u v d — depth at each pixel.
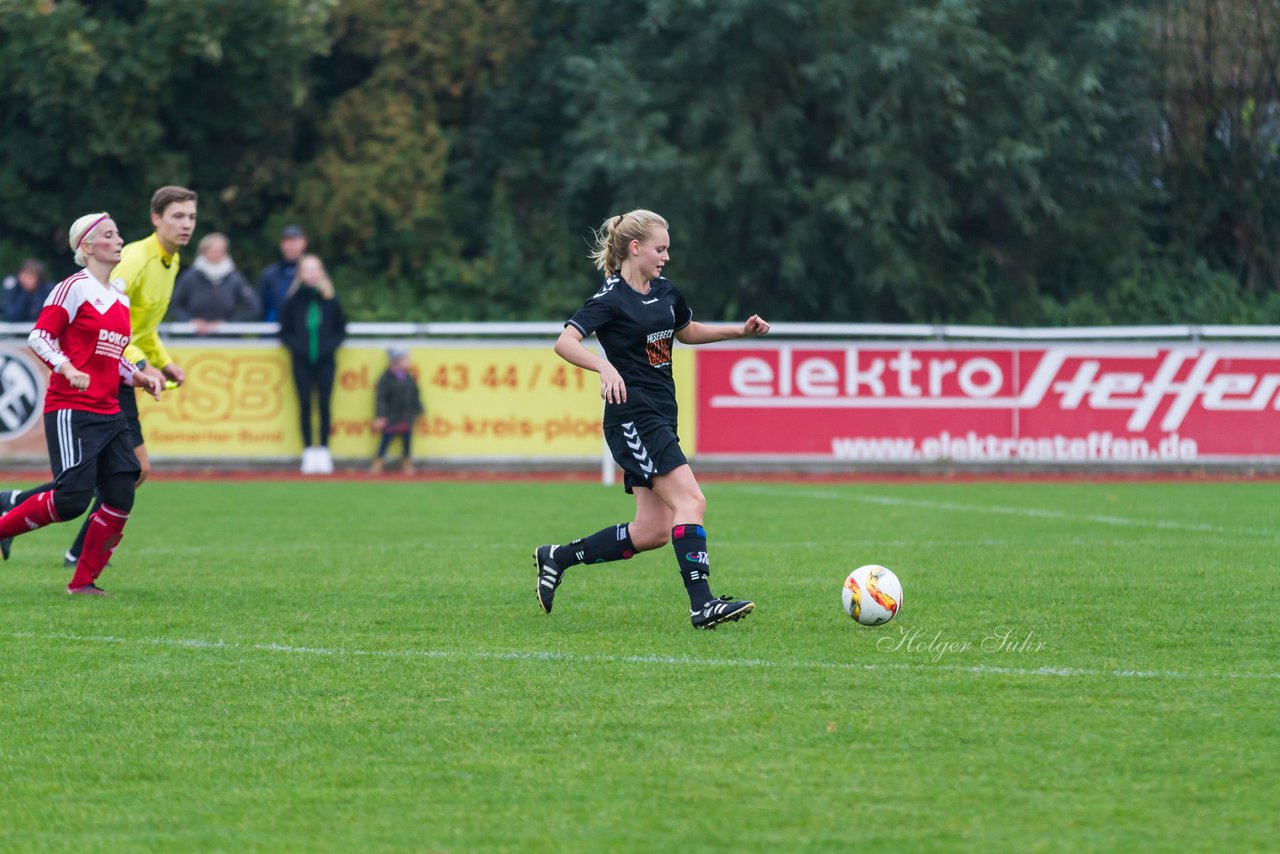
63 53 89.31
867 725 19.78
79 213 97.38
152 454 66.69
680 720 20.11
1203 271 101.94
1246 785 17.12
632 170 92.25
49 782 17.55
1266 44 102.31
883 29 91.31
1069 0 95.56
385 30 101.75
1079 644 25.53
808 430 67.31
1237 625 27.42
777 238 95.88
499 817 16.12
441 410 67.44
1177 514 50.12
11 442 65.38
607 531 28.23
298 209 101.31
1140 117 99.31
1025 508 52.50
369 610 29.50
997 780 17.33
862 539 42.38
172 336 66.62
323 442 66.94
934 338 67.38
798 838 15.39
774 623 27.77
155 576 34.62
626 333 26.56
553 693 21.73
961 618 28.25
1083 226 99.50
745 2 90.06
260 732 19.69
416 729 19.75
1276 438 67.62
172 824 16.02
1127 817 16.02
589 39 103.94
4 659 24.36
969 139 91.81
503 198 103.19
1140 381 67.50
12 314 67.69
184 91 97.12
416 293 101.25
